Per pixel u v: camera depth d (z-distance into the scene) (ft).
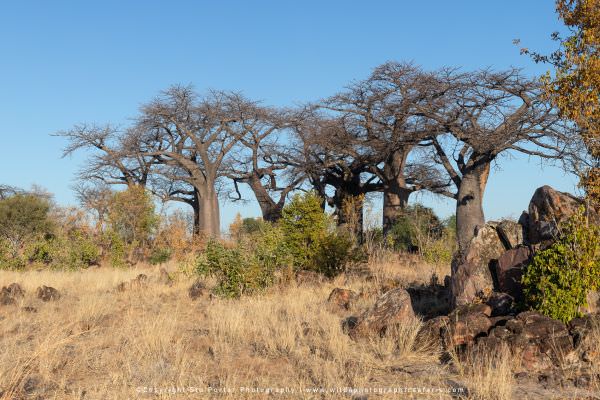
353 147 151.12
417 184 161.89
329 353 29.07
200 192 177.88
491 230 36.55
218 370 26.71
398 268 69.67
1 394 22.72
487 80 116.47
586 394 22.07
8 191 208.03
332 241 63.10
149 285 58.39
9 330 35.60
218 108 174.91
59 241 96.27
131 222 119.75
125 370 26.30
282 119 173.17
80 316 39.50
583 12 38.75
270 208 176.35
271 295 49.14
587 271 28.19
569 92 38.47
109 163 181.27
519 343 25.81
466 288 34.76
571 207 34.83
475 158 126.41
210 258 51.34
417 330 29.78
